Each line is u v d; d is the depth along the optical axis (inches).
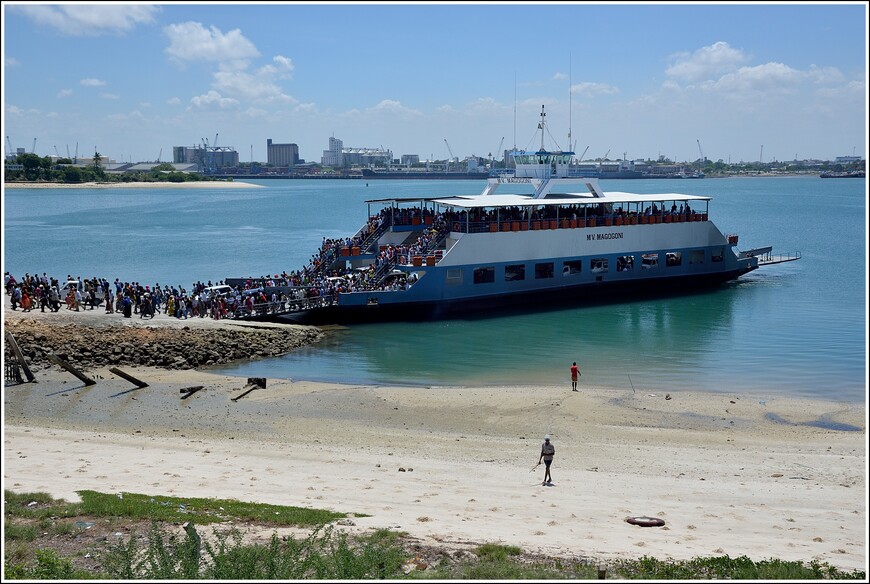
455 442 1632.6
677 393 2032.5
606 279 3427.7
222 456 1488.7
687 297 3474.4
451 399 1962.4
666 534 1069.8
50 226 7293.3
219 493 1218.0
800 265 4485.7
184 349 2381.9
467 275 3065.9
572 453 1558.8
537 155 3575.3
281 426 1749.5
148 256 5054.1
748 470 1453.0
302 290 2913.4
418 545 971.9
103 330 2443.4
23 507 1095.0
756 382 2144.4
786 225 7037.4
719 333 2763.3
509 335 2736.2
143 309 2655.0
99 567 897.5
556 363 2362.2
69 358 2282.2
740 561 933.2
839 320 2974.9
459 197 3464.6
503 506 1193.4
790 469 1460.4
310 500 1192.8
